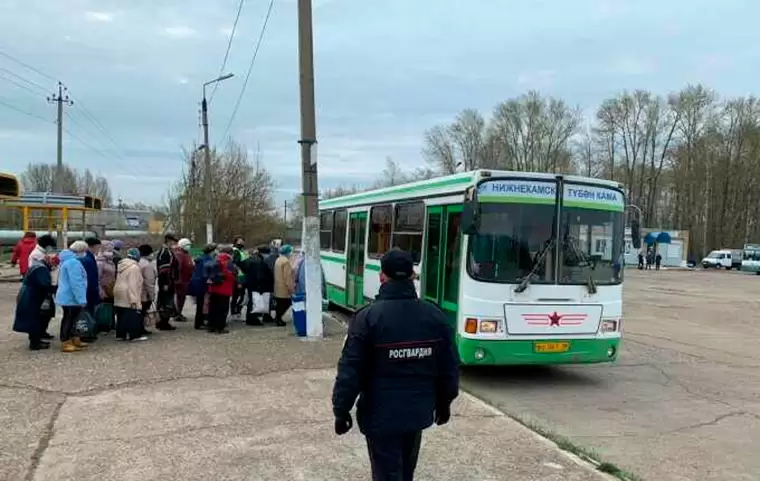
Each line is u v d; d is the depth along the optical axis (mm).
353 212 15211
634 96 76688
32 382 7965
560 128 75938
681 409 7996
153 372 8617
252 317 13297
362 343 3736
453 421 6723
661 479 5426
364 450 5703
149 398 7355
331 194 65750
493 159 76812
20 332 10688
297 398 7465
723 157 74562
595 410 7844
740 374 10500
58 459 5367
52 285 10312
